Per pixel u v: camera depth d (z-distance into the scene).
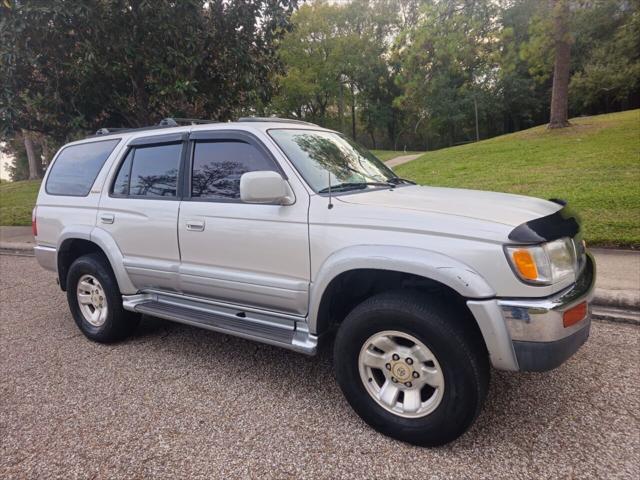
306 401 3.10
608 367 3.38
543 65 16.52
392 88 50.09
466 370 2.37
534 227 2.39
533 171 11.41
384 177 3.64
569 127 17.66
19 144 35.12
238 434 2.74
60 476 2.43
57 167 4.74
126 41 7.36
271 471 2.41
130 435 2.77
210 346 4.10
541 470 2.33
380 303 2.57
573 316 2.35
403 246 2.51
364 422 2.82
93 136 4.59
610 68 30.92
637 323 4.13
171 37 7.61
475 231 2.38
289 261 2.96
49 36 7.10
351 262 2.62
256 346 4.07
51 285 6.56
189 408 3.05
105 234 4.05
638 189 8.33
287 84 43.84
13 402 3.20
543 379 3.24
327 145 3.58
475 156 15.96
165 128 3.85
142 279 3.87
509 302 2.28
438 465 2.41
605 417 2.77
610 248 6.21
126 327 4.20
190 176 3.56
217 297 3.45
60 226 4.45
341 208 2.79
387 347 2.62
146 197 3.82
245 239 3.14
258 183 2.73
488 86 46.06
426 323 2.42
